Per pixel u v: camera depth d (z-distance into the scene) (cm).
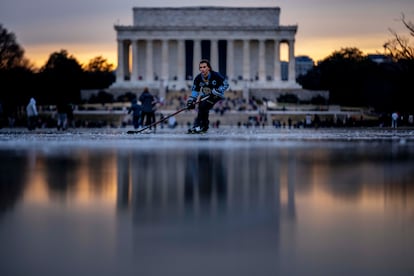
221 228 1012
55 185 1530
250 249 890
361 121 12850
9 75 16400
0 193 1395
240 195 1360
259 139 4200
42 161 2248
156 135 4897
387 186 1514
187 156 2492
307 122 13662
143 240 934
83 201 1280
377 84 17150
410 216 1122
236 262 832
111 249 889
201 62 4616
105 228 1015
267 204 1240
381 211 1170
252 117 17450
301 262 835
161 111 18462
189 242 923
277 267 814
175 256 857
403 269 810
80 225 1040
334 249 895
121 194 1373
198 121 4812
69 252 877
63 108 8762
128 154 2616
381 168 1970
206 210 1169
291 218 1097
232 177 1708
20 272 795
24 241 937
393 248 902
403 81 12431
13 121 11994
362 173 1812
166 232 984
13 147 3150
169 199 1302
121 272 793
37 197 1335
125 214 1130
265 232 987
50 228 1020
